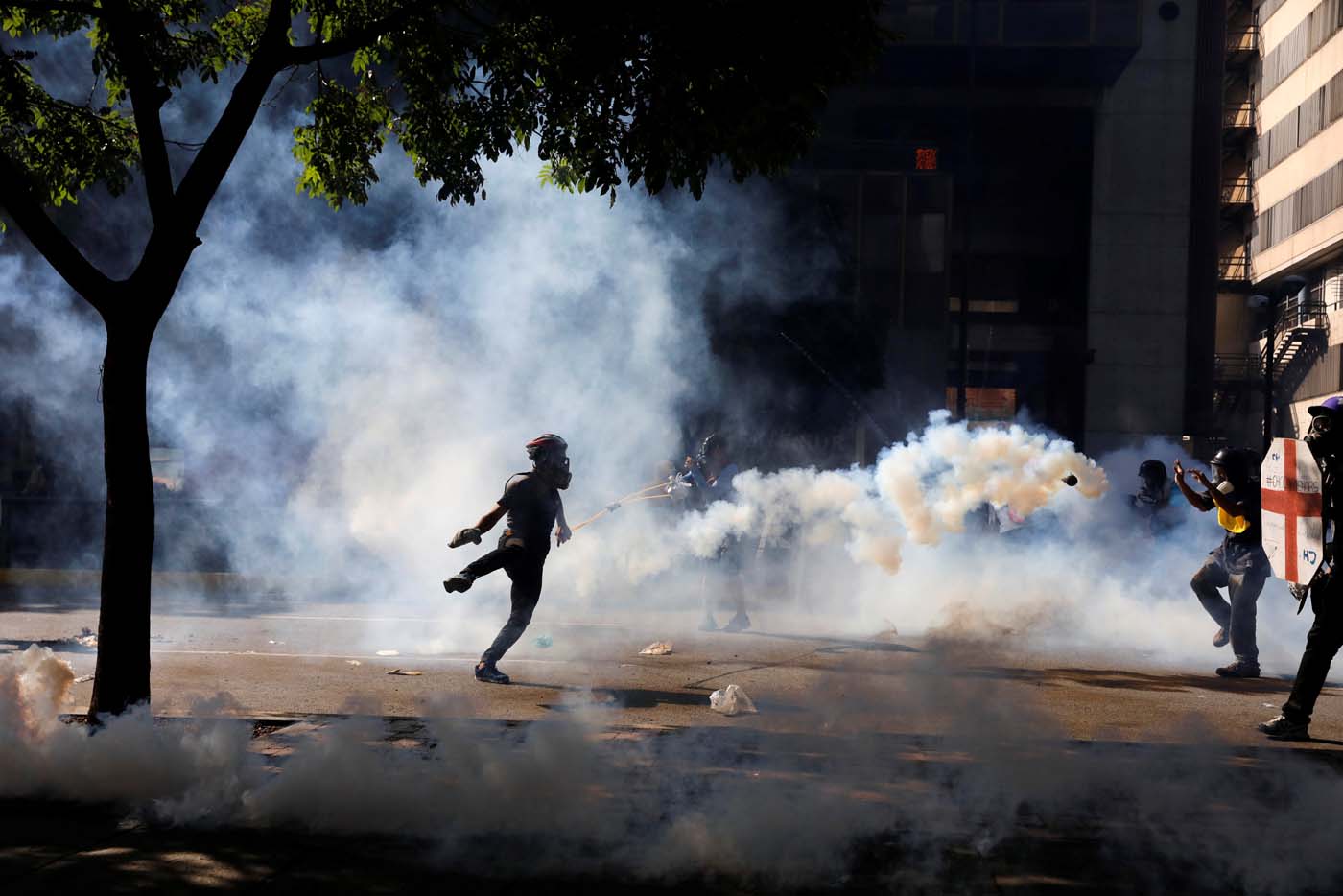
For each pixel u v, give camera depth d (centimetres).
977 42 4200
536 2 657
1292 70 5428
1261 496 807
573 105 698
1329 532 675
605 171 714
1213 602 971
